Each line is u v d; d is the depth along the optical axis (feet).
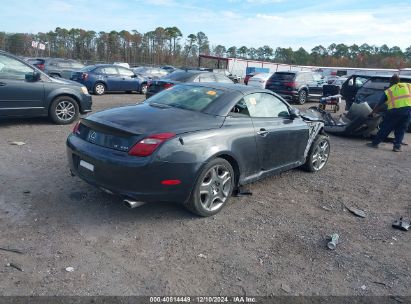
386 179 21.25
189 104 15.05
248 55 335.06
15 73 26.20
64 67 65.62
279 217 14.70
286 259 11.64
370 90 36.47
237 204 15.60
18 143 22.36
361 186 19.54
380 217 15.60
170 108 14.69
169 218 13.66
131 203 12.17
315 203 16.58
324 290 10.24
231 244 12.25
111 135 12.60
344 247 12.67
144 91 62.49
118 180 12.15
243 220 14.10
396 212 16.30
